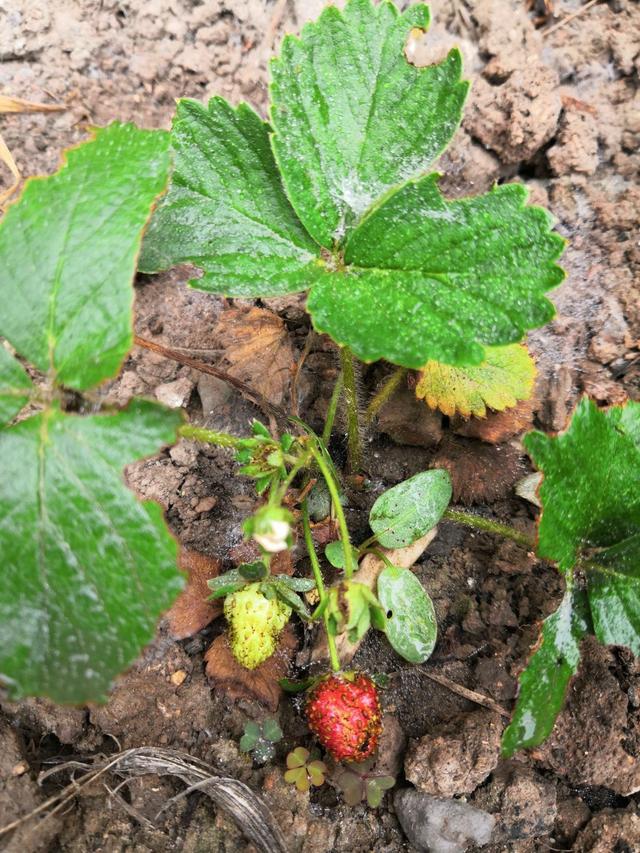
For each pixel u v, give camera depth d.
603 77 0.22
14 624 0.13
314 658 0.18
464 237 0.14
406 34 0.16
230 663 0.18
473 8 0.22
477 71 0.22
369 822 0.17
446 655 0.19
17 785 0.16
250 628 0.16
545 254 0.14
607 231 0.22
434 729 0.18
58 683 0.13
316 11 0.23
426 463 0.20
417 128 0.15
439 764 0.17
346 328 0.15
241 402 0.20
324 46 0.16
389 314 0.15
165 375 0.21
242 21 0.22
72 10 0.22
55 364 0.14
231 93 0.22
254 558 0.19
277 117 0.15
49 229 0.14
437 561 0.20
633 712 0.18
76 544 0.13
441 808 0.17
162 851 0.16
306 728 0.18
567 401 0.21
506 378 0.19
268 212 0.16
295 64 0.16
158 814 0.17
